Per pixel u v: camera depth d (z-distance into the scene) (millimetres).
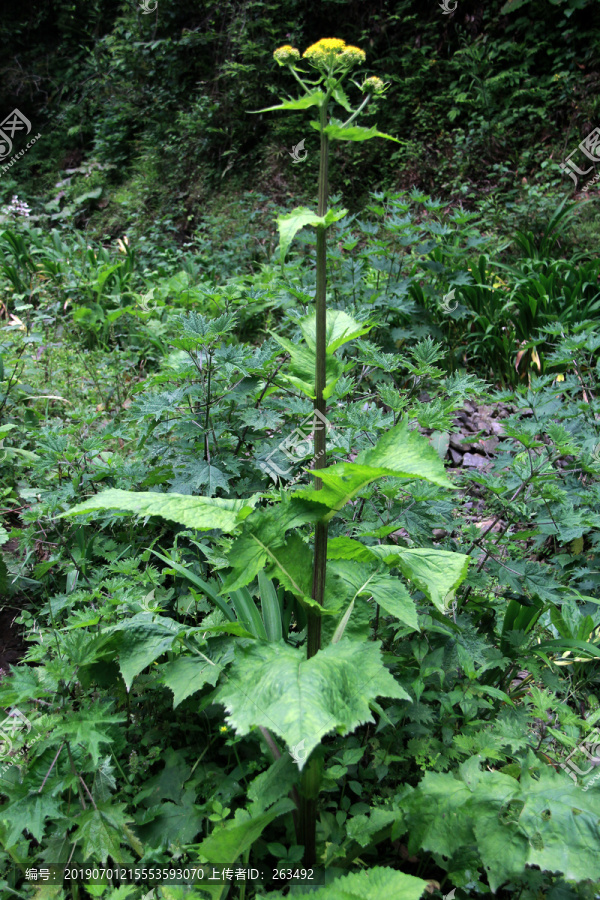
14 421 3764
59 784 1572
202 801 1761
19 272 6637
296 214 1325
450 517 2471
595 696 2320
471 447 4051
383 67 8898
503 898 1656
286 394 3035
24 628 2555
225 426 2738
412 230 5250
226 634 1855
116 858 1499
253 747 1846
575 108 7770
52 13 12305
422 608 2117
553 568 2936
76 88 11594
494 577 2336
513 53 8266
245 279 5062
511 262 6391
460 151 8008
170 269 6773
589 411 3162
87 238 8836
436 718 1985
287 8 9109
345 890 1305
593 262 5348
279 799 1514
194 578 1873
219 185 8992
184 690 1642
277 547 1557
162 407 2654
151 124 10242
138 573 2260
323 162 1377
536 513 2490
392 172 8305
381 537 2020
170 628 1753
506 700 1929
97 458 3023
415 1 8867
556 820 1359
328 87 1352
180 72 10031
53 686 1627
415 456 1471
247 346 2920
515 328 5086
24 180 11078
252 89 9039
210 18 9781
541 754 1880
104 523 2609
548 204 6711
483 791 1458
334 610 1530
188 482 2553
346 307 4785
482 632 2357
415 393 3432
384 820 1555
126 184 9797
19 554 2852
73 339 5520
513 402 4215
